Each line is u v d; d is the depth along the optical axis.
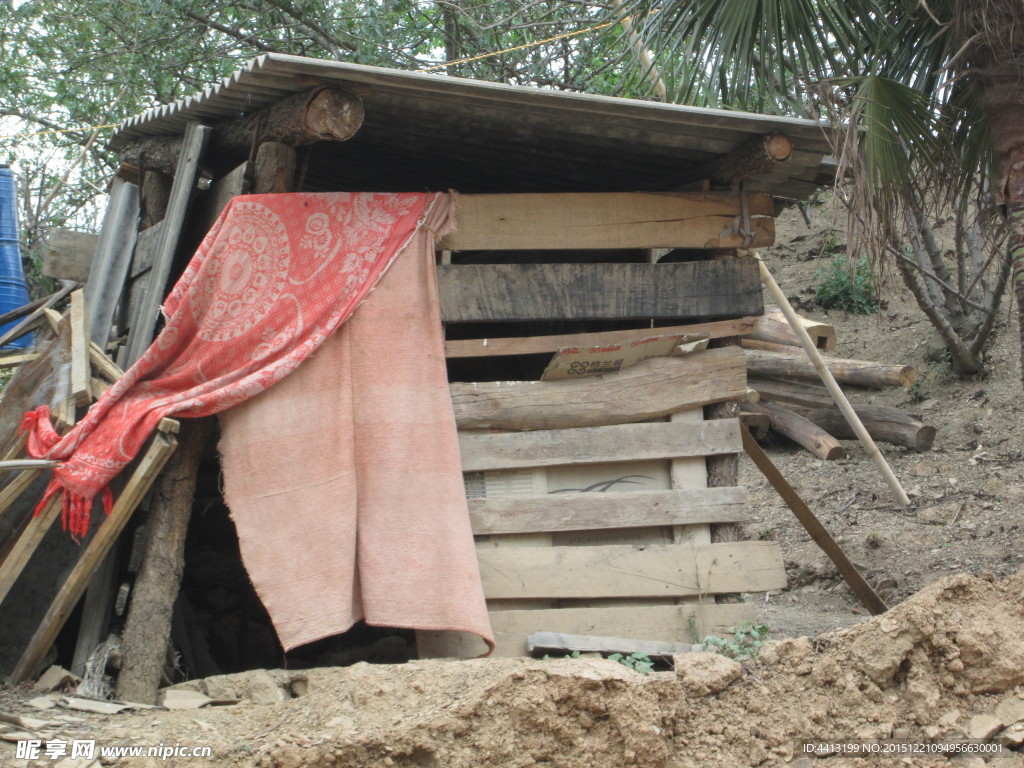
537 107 5.67
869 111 6.56
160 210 6.96
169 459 5.70
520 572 5.96
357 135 6.20
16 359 6.73
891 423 10.18
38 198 13.30
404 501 5.53
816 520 6.76
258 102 5.73
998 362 10.99
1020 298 6.78
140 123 6.69
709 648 5.70
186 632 6.48
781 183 6.94
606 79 12.73
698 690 4.97
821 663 5.07
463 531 5.58
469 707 4.57
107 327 6.67
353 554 5.41
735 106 7.80
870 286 12.77
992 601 5.30
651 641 5.96
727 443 6.32
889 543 8.74
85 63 12.86
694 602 6.13
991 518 8.74
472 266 6.05
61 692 5.21
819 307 13.09
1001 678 5.05
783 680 5.06
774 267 14.03
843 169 6.13
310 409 5.54
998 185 6.96
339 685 4.94
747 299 6.50
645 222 6.35
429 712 4.61
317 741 4.49
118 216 6.97
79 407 5.77
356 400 5.60
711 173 6.61
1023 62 6.73
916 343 11.88
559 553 6.02
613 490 6.21
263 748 4.45
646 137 6.19
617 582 6.03
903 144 6.98
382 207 5.84
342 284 5.66
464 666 4.97
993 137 6.99
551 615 5.95
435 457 5.63
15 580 5.29
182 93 13.26
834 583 8.52
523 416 6.08
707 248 6.56
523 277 6.12
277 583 5.36
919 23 7.66
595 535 6.18
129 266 6.83
